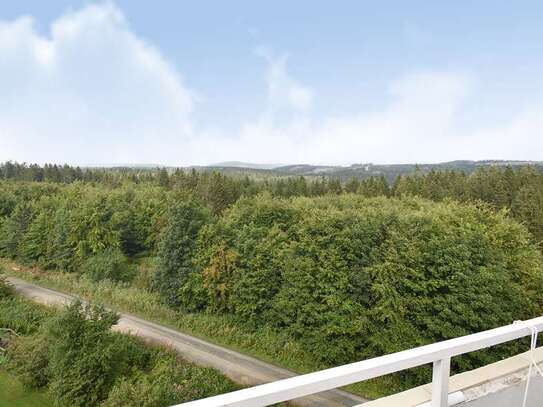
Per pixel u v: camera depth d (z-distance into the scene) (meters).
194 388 23.12
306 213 43.41
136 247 58.56
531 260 28.62
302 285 28.75
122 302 40.31
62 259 52.81
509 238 29.73
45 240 55.38
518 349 24.19
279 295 31.86
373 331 25.56
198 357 28.20
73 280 48.47
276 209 46.00
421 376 23.39
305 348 28.77
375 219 29.33
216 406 1.87
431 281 24.88
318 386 2.17
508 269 28.25
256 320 33.44
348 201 62.44
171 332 33.16
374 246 27.72
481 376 3.13
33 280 50.00
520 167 84.62
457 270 24.59
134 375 24.11
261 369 27.06
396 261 25.95
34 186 91.50
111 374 23.31
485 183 71.62
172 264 39.22
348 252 28.22
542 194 56.00
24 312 34.72
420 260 25.59
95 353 22.52
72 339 23.05
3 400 23.52
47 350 24.67
